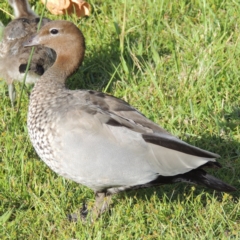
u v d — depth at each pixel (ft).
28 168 33.37
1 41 39.96
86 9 44.98
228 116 37.37
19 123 36.73
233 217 31.04
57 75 33.27
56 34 33.96
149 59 41.65
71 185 32.96
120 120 29.43
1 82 39.73
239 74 39.73
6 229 30.37
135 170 29.04
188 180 29.48
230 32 43.50
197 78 39.50
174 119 36.42
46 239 30.14
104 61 42.19
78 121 29.30
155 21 44.68
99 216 31.19
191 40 42.57
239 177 33.58
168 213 31.09
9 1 43.37
